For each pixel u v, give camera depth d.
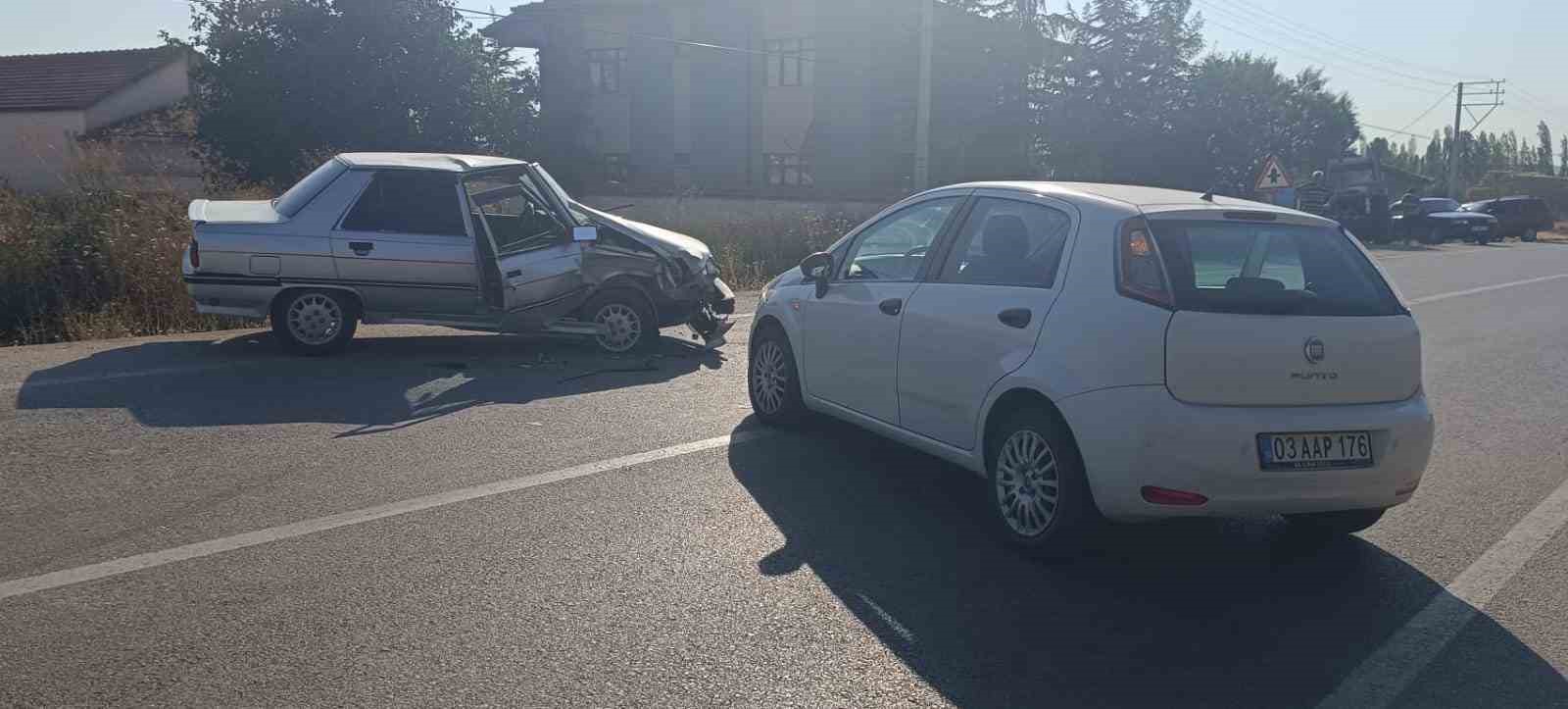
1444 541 5.80
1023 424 5.34
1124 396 4.84
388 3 29.19
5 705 3.72
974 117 38.38
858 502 6.16
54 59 41.03
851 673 4.11
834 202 28.83
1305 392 4.91
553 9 43.59
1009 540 5.48
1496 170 114.44
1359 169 41.94
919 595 4.87
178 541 5.28
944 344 5.84
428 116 30.17
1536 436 8.24
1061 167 39.94
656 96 42.41
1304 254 5.32
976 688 4.02
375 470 6.49
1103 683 4.09
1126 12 39.69
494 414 7.94
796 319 7.28
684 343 11.25
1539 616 4.82
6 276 11.32
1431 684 4.15
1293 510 4.93
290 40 29.19
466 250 9.80
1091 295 5.11
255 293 9.66
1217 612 4.78
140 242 12.02
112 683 3.91
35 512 5.66
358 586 4.78
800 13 39.94
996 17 38.94
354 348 10.43
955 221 6.21
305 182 10.05
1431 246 37.44
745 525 5.71
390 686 3.91
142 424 7.38
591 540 5.41
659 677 4.03
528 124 32.84
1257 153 44.88
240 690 3.87
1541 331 13.88
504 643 4.27
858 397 6.65
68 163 16.06
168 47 39.06
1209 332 4.80
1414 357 5.19
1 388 8.25
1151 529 5.91
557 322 10.20
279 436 7.17
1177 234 5.09
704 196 30.81
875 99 39.09
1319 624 4.68
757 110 41.19
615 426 7.68
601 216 10.67
